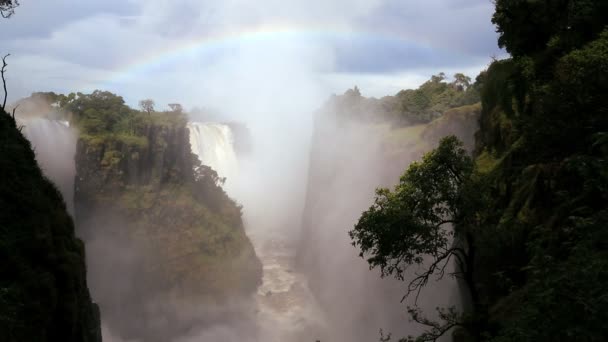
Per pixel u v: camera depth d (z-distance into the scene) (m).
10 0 25.23
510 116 30.03
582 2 26.09
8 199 19.33
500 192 26.05
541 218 21.03
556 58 26.48
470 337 20.50
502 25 32.34
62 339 19.02
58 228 22.08
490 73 35.69
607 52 18.84
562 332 8.41
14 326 15.10
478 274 24.75
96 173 82.25
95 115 89.75
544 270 9.99
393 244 17.56
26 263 18.16
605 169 11.08
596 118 16.41
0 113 23.19
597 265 8.83
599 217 10.33
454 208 18.09
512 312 17.28
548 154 19.92
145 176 89.75
